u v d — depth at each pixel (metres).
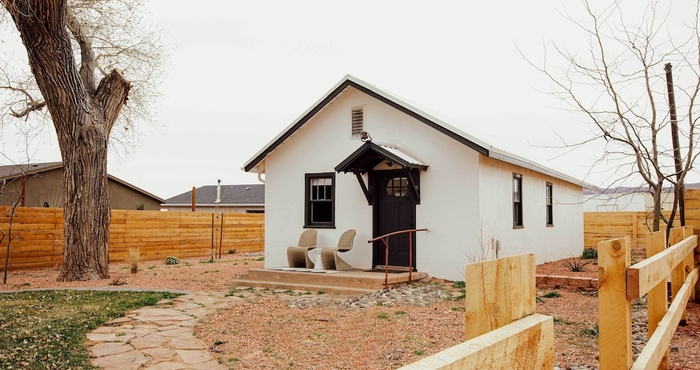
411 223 12.23
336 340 6.64
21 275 13.16
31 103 14.11
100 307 8.48
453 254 11.57
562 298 9.22
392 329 7.14
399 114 12.47
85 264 12.02
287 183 14.02
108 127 12.68
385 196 12.66
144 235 18.02
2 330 6.60
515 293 1.29
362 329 7.19
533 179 15.23
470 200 11.45
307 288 11.12
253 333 7.04
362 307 8.85
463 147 11.61
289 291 10.98
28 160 14.40
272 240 14.11
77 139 11.95
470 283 1.25
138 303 8.98
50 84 11.49
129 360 5.71
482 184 11.56
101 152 12.37
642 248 19.38
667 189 8.41
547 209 16.56
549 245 16.38
